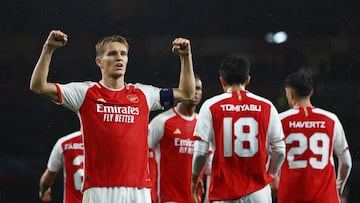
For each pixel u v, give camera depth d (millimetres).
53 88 19328
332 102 55562
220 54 58344
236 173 21906
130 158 19609
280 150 22172
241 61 22562
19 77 56625
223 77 22688
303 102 25375
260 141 21938
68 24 56781
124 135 19594
